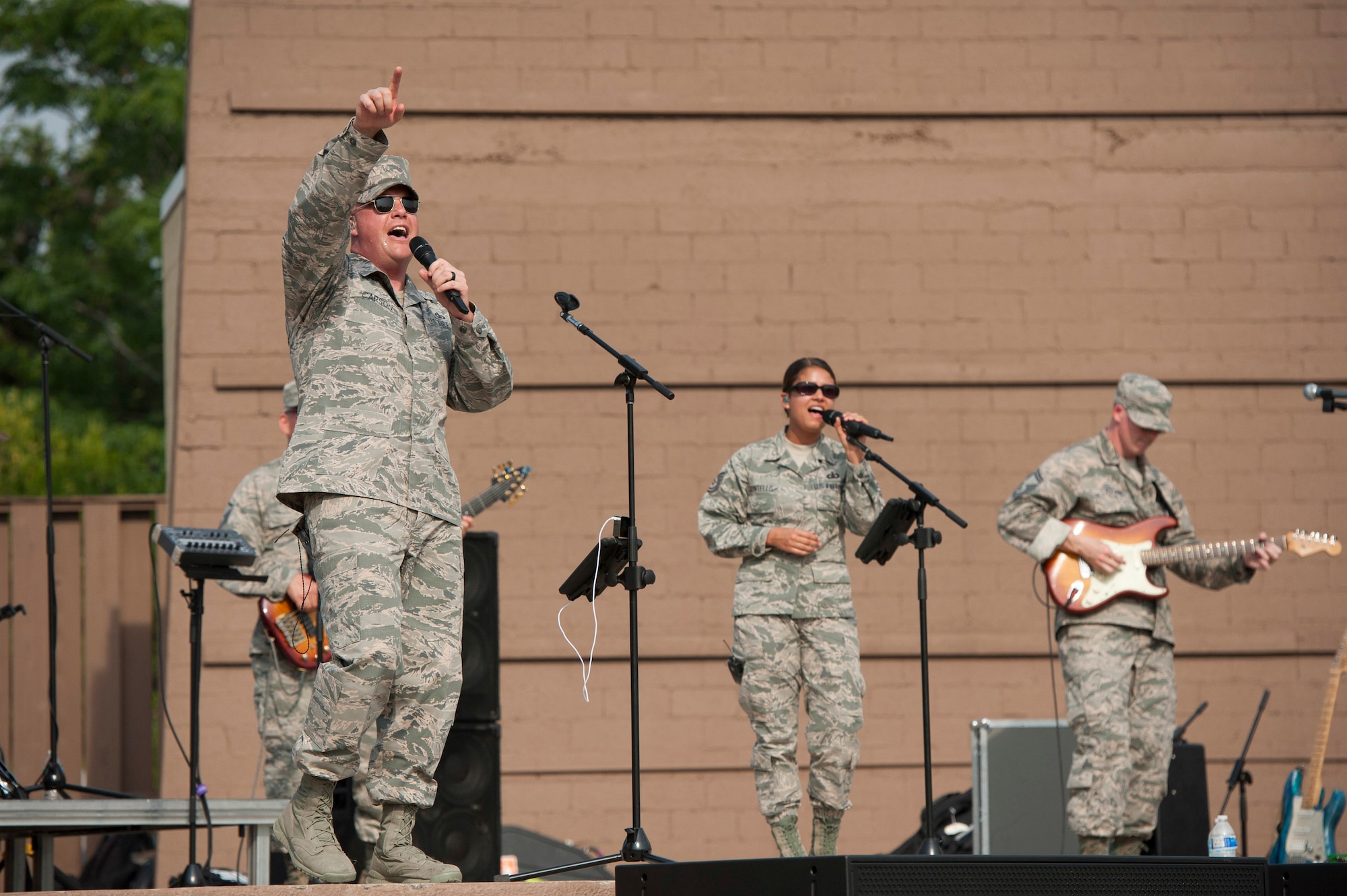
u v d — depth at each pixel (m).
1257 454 13.70
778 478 9.02
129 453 28.20
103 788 13.61
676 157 13.63
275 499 9.62
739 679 8.96
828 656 8.77
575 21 13.62
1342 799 10.41
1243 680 13.38
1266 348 13.84
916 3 13.94
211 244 13.14
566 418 13.30
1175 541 10.07
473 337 6.76
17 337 30.94
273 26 13.35
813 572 8.87
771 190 13.67
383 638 6.12
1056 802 10.73
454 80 13.46
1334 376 13.86
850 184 13.74
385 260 6.82
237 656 12.70
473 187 13.41
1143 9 14.10
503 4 13.57
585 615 13.08
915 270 13.70
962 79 13.90
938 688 13.20
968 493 13.47
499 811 8.95
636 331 13.41
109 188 32.31
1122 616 9.61
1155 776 9.66
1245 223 13.99
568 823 12.81
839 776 8.73
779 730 8.77
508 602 13.02
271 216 13.23
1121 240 13.87
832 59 13.80
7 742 13.42
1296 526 13.62
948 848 11.00
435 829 8.84
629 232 13.52
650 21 13.70
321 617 6.46
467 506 9.92
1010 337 13.67
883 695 13.14
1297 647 13.41
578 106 13.52
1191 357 13.76
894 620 13.23
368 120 5.97
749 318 13.52
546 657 12.96
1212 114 14.07
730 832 12.91
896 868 5.71
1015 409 13.62
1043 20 14.01
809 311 13.57
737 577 9.04
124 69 32.38
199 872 7.59
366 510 6.26
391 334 6.58
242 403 13.04
